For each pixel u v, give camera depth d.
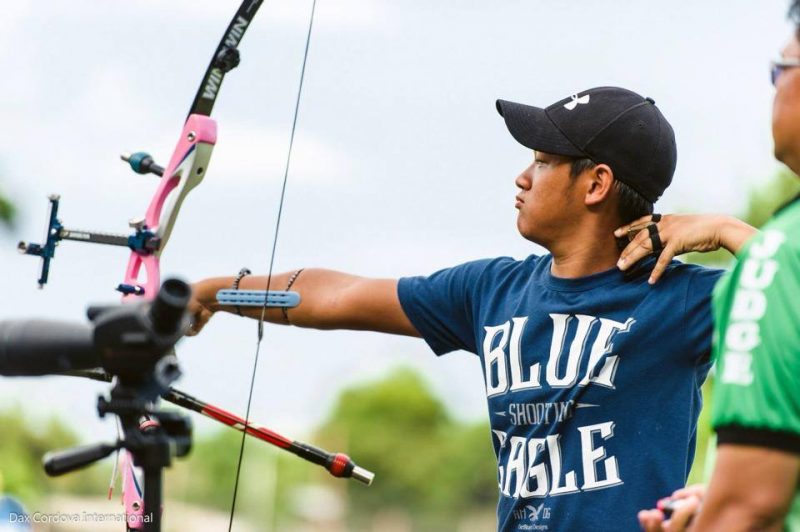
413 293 12.72
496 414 11.84
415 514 129.12
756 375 8.02
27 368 8.72
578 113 11.78
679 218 11.58
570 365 11.38
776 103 8.57
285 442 11.72
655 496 11.04
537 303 11.76
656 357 11.21
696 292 11.27
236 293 13.20
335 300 13.01
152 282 13.14
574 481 11.23
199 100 13.59
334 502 117.44
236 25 13.64
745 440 8.00
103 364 8.65
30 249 12.75
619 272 11.59
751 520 7.96
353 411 132.62
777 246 8.14
